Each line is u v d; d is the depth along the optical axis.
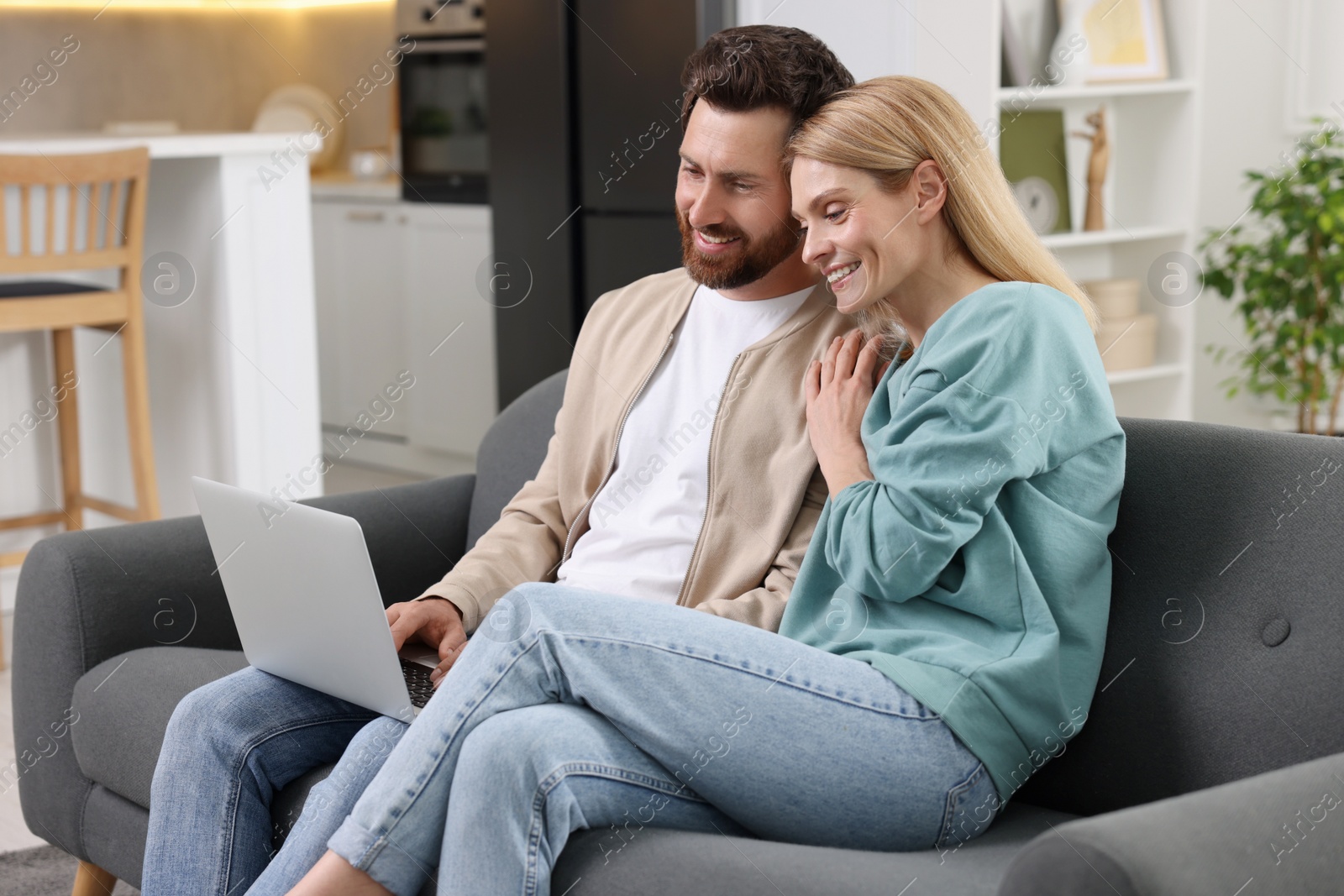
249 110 5.68
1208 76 4.30
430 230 4.48
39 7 5.02
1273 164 4.28
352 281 4.83
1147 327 3.70
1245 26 4.21
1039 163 3.58
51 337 3.42
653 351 1.66
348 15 5.29
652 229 3.56
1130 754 1.27
